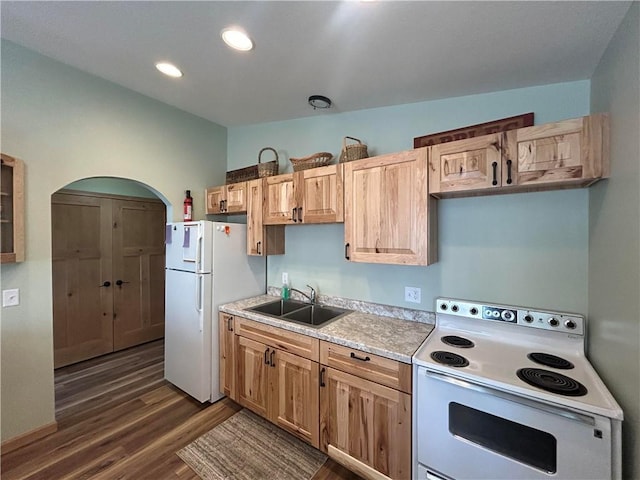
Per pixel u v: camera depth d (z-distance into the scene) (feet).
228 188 9.29
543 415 3.80
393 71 5.82
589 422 3.52
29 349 6.40
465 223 6.32
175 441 6.64
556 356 4.99
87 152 7.22
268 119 9.38
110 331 11.50
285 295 9.05
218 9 4.54
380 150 7.45
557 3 3.82
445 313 6.34
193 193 9.71
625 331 3.69
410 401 4.94
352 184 6.56
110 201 11.43
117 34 5.39
